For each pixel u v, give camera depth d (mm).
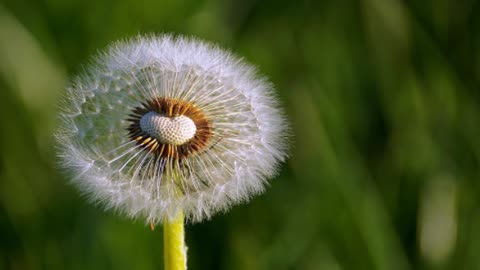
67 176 295
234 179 296
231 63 309
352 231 375
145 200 292
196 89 303
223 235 382
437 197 388
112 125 300
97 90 302
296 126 386
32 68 390
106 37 391
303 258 376
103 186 293
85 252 373
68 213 378
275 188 385
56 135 297
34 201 382
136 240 373
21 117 387
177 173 296
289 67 398
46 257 376
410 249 385
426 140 394
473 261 382
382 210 380
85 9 394
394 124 394
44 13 393
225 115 302
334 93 393
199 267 379
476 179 389
